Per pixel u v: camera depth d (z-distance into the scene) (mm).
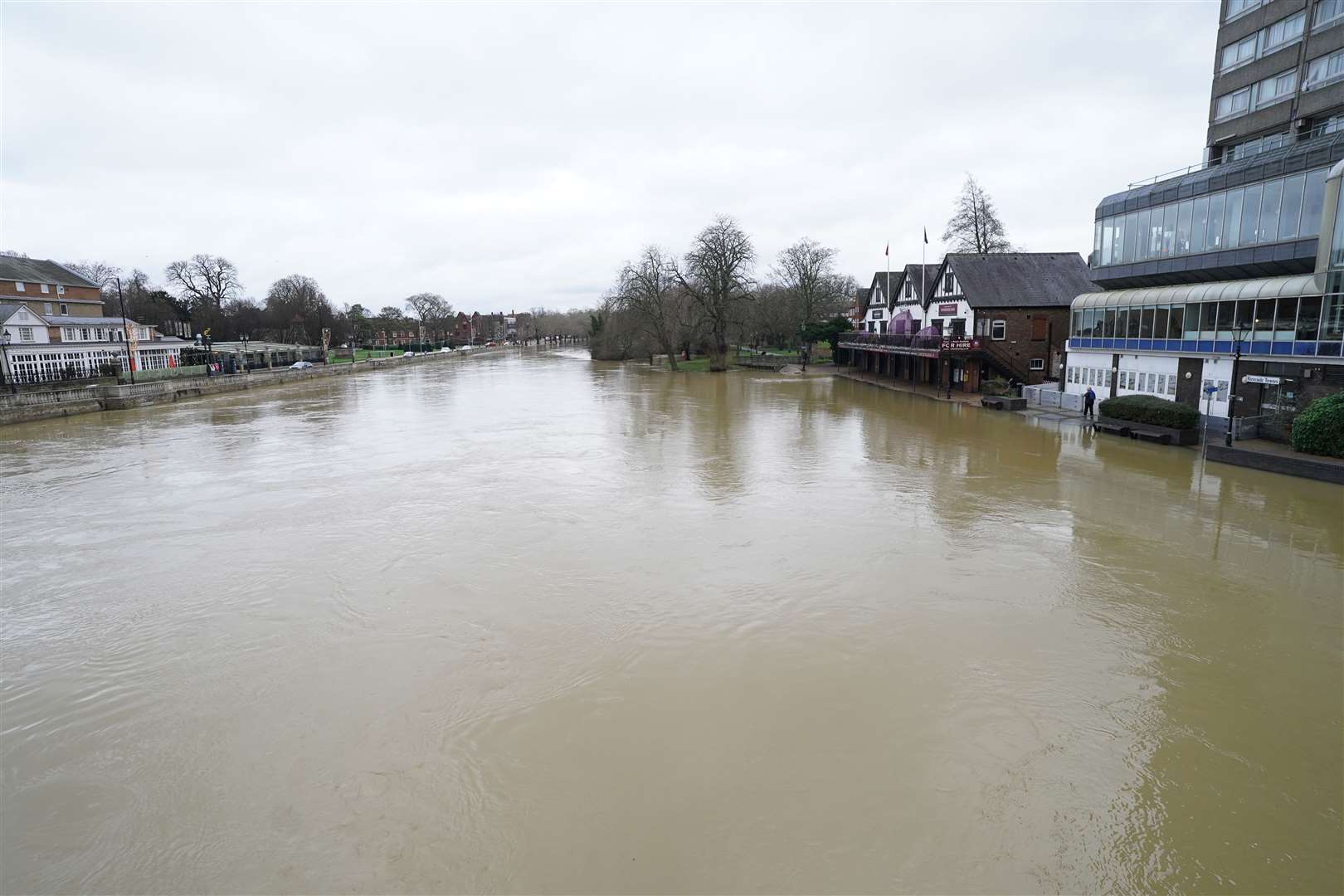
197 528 19188
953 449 28266
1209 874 7316
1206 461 25156
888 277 64750
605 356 98000
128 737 9945
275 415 42656
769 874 7297
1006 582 14734
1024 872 7328
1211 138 38469
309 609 13914
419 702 10570
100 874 7488
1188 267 30938
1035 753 9234
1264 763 9039
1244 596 13977
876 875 7270
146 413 43844
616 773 8883
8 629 13398
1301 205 25703
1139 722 9922
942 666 11398
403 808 8367
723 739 9539
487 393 54688
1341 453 22266
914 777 8766
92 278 109625
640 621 13070
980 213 65438
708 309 73625
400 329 166000
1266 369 26734
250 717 10336
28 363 50469
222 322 105688
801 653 11844
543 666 11516
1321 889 7137
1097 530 17891
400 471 25594
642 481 23484
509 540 17609
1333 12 31531
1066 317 46125
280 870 7480
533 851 7648
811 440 30875
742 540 17375
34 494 22969
